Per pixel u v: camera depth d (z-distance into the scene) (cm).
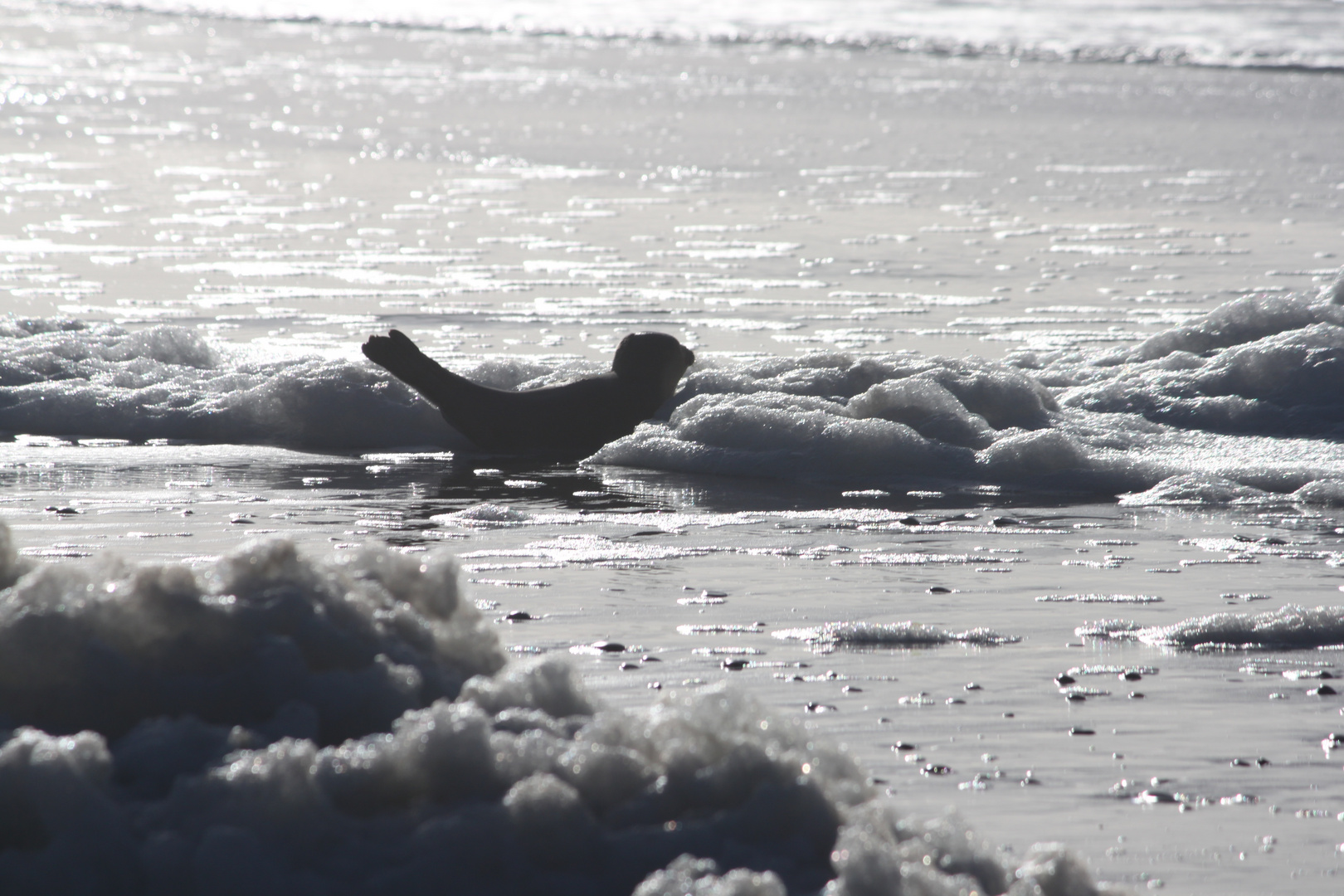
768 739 903
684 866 775
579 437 2612
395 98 10212
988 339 3606
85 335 3114
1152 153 8244
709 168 7381
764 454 2434
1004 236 5531
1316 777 1115
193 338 3109
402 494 2223
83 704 919
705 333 3619
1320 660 1422
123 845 795
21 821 808
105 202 5809
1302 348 2859
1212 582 1742
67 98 9575
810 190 6706
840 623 1533
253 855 782
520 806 810
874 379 2759
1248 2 18100
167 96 9906
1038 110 10269
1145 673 1379
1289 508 2178
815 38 15275
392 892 784
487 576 1727
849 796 870
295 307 3891
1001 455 2377
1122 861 962
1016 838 996
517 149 7881
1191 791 1087
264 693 924
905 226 5744
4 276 4250
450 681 986
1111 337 3650
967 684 1334
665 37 15538
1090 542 1955
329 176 6775
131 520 2009
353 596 1002
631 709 1234
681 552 1866
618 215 5856
